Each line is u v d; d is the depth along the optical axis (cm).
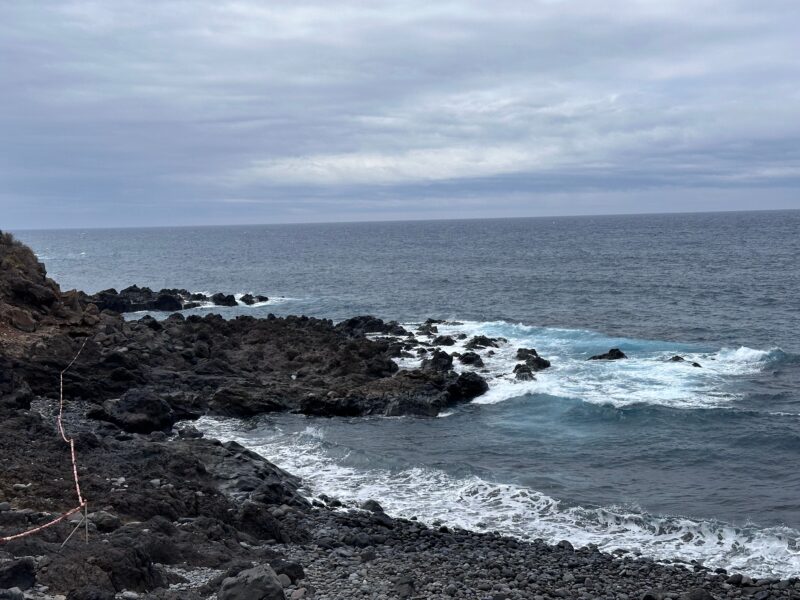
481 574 1653
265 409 3525
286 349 4512
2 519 1559
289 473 2583
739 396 3709
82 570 1218
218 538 1702
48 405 3153
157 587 1282
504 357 4659
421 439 3128
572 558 1880
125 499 1805
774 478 2609
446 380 3838
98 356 3784
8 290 4334
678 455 2867
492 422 3375
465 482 2542
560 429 3244
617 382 4003
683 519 2184
